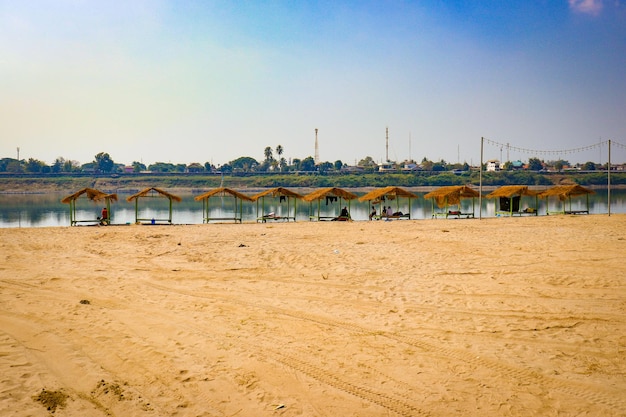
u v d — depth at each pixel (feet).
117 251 57.16
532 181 384.27
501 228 81.10
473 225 89.35
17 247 60.03
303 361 22.90
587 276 39.70
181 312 31.30
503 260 48.14
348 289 37.68
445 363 22.58
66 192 375.66
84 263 49.03
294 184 400.06
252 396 19.30
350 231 79.66
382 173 429.79
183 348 24.58
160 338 26.08
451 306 32.37
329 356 23.53
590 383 20.21
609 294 34.37
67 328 27.55
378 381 20.70
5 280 40.32
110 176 418.31
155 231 80.53
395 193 116.67
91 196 98.27
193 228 87.56
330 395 19.40
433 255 52.08
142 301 34.04
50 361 22.53
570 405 18.35
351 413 17.93
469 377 21.02
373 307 32.48
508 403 18.58
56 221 136.56
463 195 115.44
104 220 98.07
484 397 19.12
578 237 64.39
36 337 25.88
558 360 22.75
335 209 190.80
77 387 19.85
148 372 21.52
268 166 537.65
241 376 21.16
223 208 198.70
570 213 125.59
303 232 78.54
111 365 22.26
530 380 20.63
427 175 422.00
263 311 31.58
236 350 24.32
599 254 50.06
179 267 47.11
